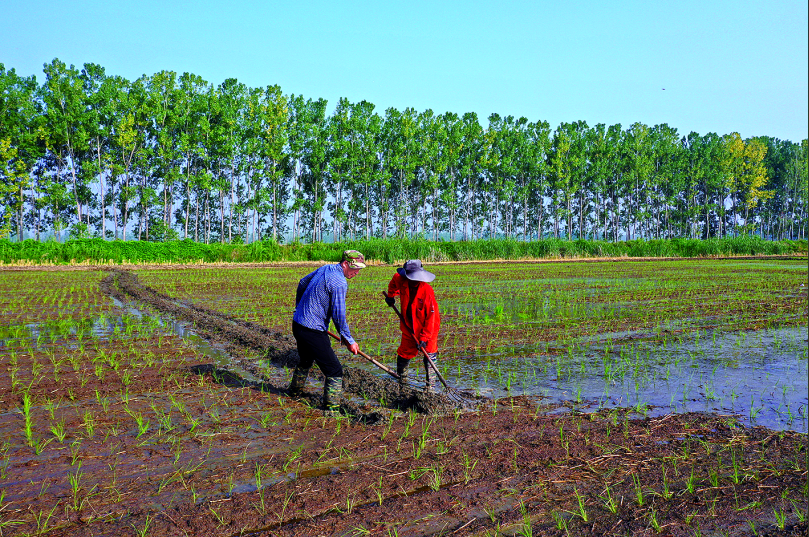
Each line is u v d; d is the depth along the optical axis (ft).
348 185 252.42
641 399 21.06
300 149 221.25
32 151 180.96
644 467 14.62
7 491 12.94
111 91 191.72
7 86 176.55
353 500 12.55
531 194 293.64
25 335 33.94
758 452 15.58
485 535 11.14
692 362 27.14
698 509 12.24
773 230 356.79
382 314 43.47
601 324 38.50
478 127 252.01
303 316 19.58
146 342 31.63
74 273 91.20
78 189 197.47
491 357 28.32
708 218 319.47
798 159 326.65
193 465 14.51
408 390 21.16
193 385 22.43
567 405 20.22
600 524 11.64
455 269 109.29
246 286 68.28
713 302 51.60
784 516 11.87
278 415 18.79
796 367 26.16
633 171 285.43
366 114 228.63
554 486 13.44
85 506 12.21
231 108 205.77
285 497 12.66
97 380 23.16
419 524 11.54
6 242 113.09
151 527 11.30
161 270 102.73
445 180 258.78
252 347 29.89
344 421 18.22
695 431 17.35
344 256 20.20
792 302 51.39
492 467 14.46
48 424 17.67
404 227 232.32
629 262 145.79
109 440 16.33
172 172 196.75
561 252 171.94
